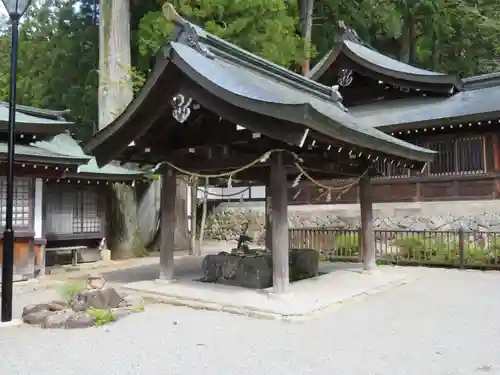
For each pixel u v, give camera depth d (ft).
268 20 48.34
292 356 15.25
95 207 44.96
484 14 78.59
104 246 45.32
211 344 16.66
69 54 62.39
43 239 34.17
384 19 67.67
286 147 22.50
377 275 30.68
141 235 54.39
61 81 63.41
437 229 45.50
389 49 84.58
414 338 17.29
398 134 47.26
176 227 59.26
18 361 14.98
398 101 54.54
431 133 46.93
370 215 31.71
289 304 21.89
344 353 15.53
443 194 46.34
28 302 25.61
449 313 21.34
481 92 49.47
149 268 38.50
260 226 64.54
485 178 43.80
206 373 13.79
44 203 37.04
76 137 64.23
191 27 24.02
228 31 45.96
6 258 20.53
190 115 24.86
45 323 19.29
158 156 27.32
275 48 47.60
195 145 25.75
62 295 23.00
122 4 50.60
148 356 15.39
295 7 59.52
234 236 66.85
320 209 53.26
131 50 56.85
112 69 49.85
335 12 68.74
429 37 76.89
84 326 19.10
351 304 23.22
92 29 61.52
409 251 39.04
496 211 42.88
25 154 30.66
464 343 16.62
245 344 16.63
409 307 22.57
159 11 50.47
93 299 21.42
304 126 18.89
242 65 26.00
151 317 20.85
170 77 22.86
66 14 64.34
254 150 24.63
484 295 25.67
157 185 55.83
